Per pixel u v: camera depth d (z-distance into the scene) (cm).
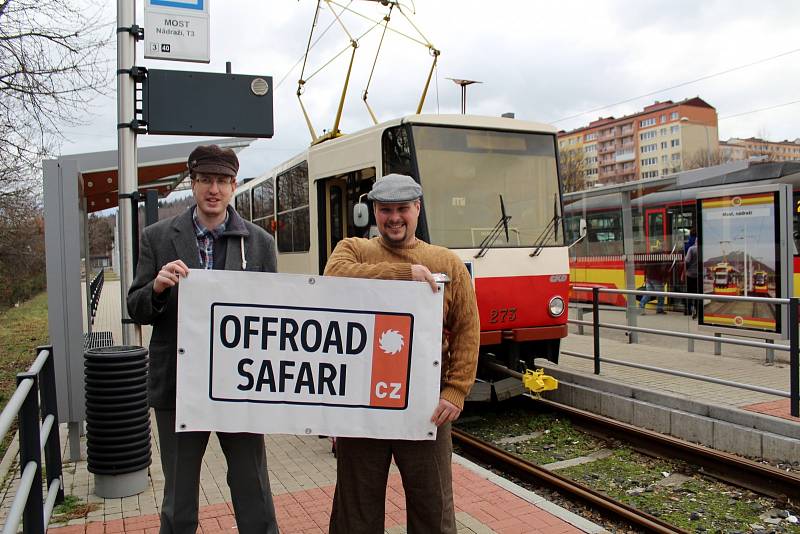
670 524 485
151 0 673
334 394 318
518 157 838
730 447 674
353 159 868
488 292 779
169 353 329
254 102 705
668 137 8375
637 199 1770
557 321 828
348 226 895
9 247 2341
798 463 610
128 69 667
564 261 839
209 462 595
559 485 575
